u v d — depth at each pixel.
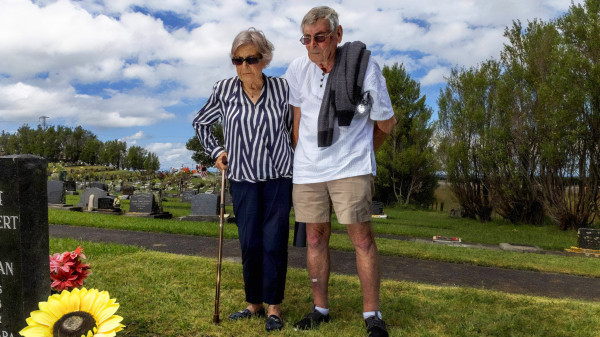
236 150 2.85
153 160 95.31
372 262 2.80
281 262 2.90
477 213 21.50
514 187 18.52
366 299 2.81
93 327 1.78
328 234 2.98
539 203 18.69
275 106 2.86
